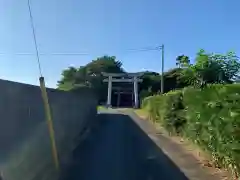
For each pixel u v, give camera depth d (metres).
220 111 8.95
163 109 22.22
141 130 22.84
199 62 18.61
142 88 76.50
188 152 13.32
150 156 12.41
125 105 80.06
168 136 18.95
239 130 7.57
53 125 11.59
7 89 6.55
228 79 18.34
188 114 14.06
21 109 7.57
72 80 81.69
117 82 76.50
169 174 9.54
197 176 9.27
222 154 8.94
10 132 6.64
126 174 9.52
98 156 12.38
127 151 13.59
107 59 87.81
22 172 7.27
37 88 9.23
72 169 10.12
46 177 9.07
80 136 19.09
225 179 8.77
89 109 29.86
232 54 18.50
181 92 16.98
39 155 9.08
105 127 25.22
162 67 48.31
